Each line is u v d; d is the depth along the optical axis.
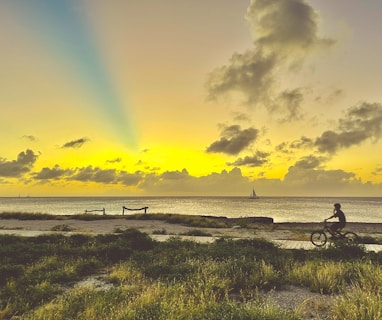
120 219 34.88
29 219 34.97
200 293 8.55
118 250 15.32
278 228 29.23
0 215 36.25
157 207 133.38
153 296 8.18
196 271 10.88
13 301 8.74
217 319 6.58
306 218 72.75
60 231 24.86
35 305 8.70
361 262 11.96
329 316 7.26
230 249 14.62
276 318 6.42
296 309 7.35
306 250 15.84
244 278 10.19
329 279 9.78
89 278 11.82
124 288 9.28
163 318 6.59
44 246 16.91
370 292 8.38
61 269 12.29
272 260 12.84
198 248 15.48
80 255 15.03
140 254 14.92
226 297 8.55
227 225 30.44
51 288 9.82
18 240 19.14
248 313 6.54
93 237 19.62
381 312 6.61
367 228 32.56
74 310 7.66
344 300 7.48
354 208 145.38
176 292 8.52
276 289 9.73
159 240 19.69
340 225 18.78
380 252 14.71
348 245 14.80
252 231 25.88
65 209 108.94
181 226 29.22
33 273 11.72
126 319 6.79
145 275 11.52
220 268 10.92
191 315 6.78
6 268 11.85
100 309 7.48
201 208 129.12
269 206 159.50
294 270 11.03
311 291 9.47
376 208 148.12
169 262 12.96
